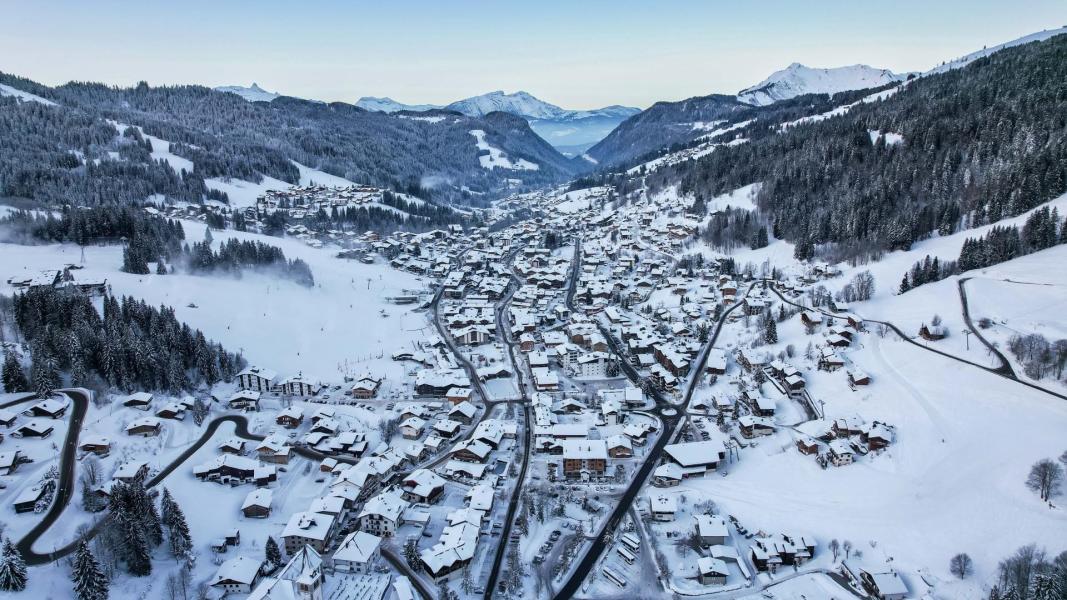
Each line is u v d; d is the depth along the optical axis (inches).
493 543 5123.0
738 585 4611.2
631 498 5762.8
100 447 5910.4
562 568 4803.2
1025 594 3954.2
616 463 6343.5
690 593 4539.9
